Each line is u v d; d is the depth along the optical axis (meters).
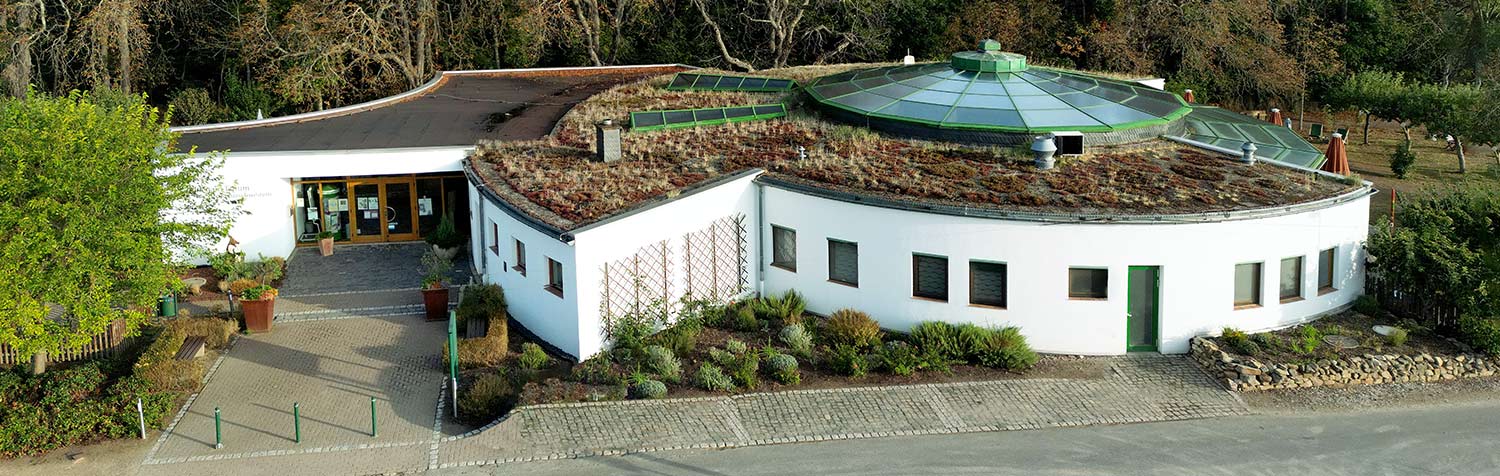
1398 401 24.38
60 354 25.42
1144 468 21.20
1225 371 25.05
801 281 28.92
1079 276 26.20
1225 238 25.92
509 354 26.59
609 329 26.31
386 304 30.42
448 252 34.19
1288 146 33.00
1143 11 58.62
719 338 27.06
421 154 34.00
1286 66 56.94
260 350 27.12
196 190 26.17
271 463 21.56
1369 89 51.31
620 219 25.89
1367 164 49.06
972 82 33.97
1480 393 24.83
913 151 31.02
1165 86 56.59
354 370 25.94
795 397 24.00
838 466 21.17
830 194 27.64
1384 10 63.94
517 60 63.06
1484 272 26.34
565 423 22.70
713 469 21.03
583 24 58.00
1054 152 29.48
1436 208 28.83
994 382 24.91
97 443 22.38
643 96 39.62
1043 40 61.12
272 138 35.59
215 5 58.31
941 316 26.97
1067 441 22.28
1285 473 21.06
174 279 24.34
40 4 51.47
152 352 24.88
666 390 24.08
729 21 63.41
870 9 61.03
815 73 44.81
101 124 23.14
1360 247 28.36
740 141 32.66
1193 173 29.05
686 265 27.94
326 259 34.50
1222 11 57.06
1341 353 25.88
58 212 21.95
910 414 23.33
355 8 52.56
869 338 26.56
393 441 22.41
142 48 53.62
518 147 33.47
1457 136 46.56
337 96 53.50
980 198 26.84
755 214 29.42
